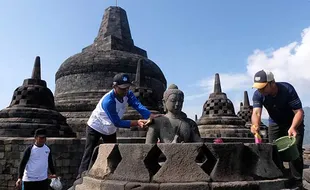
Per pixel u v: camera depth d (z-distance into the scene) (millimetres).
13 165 14656
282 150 5367
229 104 26359
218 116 25688
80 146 15406
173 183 4285
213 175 4395
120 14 34094
